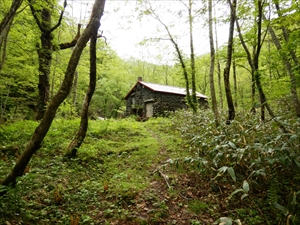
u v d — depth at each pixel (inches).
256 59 200.7
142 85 708.0
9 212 107.5
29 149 124.1
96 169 195.6
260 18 184.1
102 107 981.2
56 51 338.6
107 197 147.3
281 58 201.8
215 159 151.3
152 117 592.4
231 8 221.3
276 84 218.8
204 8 285.1
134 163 215.8
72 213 126.5
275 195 125.9
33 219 112.8
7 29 183.6
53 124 310.7
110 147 258.1
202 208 135.5
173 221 124.0
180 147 259.1
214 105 257.0
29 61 386.9
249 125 212.5
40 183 150.5
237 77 713.6
